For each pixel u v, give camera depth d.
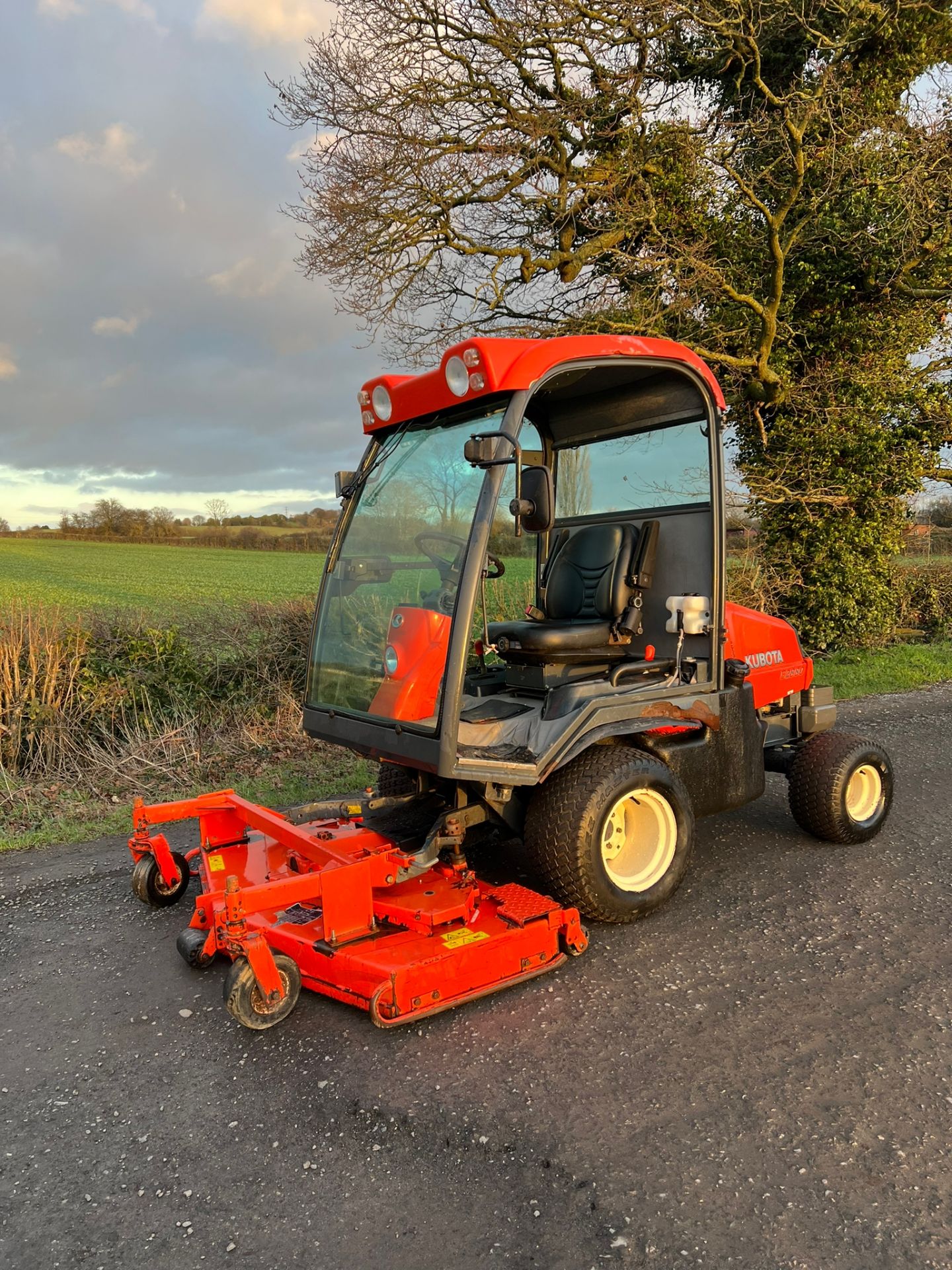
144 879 4.19
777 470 12.03
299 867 3.82
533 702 4.00
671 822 3.83
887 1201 2.29
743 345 11.88
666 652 4.33
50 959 3.81
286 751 7.20
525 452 4.79
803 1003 3.28
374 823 3.87
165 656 7.79
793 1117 2.63
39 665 7.07
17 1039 3.20
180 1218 2.31
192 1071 2.96
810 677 5.00
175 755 6.97
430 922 3.32
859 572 12.13
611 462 4.55
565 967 3.58
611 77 10.46
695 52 11.15
